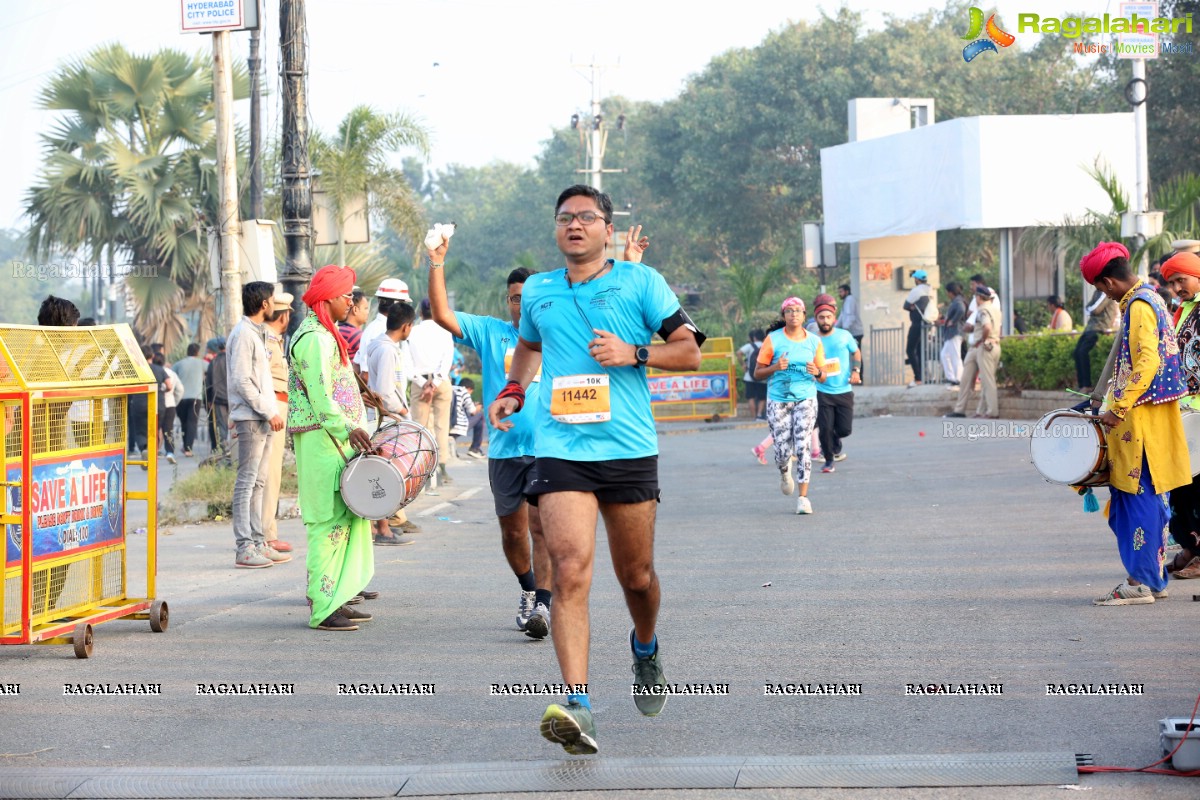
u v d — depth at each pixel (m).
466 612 9.97
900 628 8.73
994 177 28.84
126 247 38.91
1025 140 28.94
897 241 34.84
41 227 38.25
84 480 9.08
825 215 35.34
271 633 9.34
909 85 60.38
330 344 9.47
